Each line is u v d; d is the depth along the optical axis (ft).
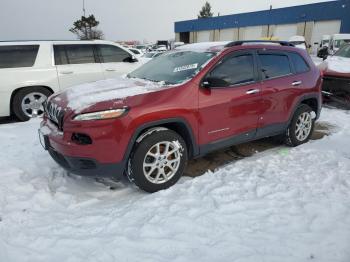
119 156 10.64
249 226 9.14
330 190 11.19
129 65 25.48
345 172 12.62
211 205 10.30
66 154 10.57
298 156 14.78
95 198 11.19
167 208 10.18
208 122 12.29
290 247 8.21
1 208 10.23
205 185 11.78
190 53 13.99
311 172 12.74
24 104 21.86
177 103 11.40
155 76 13.61
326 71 25.71
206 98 12.10
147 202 10.57
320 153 14.97
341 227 9.02
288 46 15.89
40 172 12.91
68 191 11.62
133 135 10.68
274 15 131.03
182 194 11.12
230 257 7.88
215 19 158.61
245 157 15.10
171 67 13.64
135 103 10.75
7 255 7.98
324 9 112.68
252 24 140.77
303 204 10.25
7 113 21.65
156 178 11.39
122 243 8.46
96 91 11.98
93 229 9.23
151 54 67.82
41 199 10.92
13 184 11.70
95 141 10.25
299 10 120.98
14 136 17.89
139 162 10.90
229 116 12.87
